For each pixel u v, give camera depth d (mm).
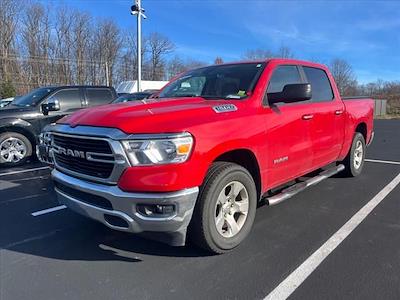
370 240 4105
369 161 8867
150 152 3143
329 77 5734
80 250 3916
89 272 3469
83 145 3469
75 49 58844
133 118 3355
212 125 3490
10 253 3877
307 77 5141
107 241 4113
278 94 4172
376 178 6867
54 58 57125
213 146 3432
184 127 3281
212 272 3438
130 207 3201
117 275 3410
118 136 3195
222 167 3586
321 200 5496
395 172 7441
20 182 6824
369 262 3607
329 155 5531
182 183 3211
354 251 3838
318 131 5066
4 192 6129
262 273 3416
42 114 8766
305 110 4762
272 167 4230
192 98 4254
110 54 62438
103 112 3637
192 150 3271
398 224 4574
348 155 6473
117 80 63938
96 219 3508
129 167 3170
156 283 3270
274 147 4207
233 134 3641
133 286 3229
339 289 3156
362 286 3197
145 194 3170
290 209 5098
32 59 55219
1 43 52781
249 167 4117
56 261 3691
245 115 3881
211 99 4215
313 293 3102
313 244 4004
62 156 3797
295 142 4562
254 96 4141
